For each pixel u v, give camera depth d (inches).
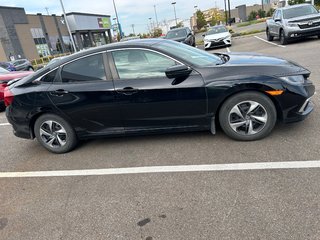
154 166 146.2
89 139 179.3
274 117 149.1
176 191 123.0
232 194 115.5
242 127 154.3
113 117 163.5
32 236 108.7
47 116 172.6
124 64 157.8
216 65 152.5
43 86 169.3
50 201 129.6
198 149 155.7
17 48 1517.0
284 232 93.1
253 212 103.9
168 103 153.9
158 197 120.8
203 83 148.0
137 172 143.2
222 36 660.1
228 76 145.9
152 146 168.6
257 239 92.0
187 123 157.8
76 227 110.1
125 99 157.1
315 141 144.9
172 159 150.0
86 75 163.2
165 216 108.7
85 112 165.5
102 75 160.6
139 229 104.2
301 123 167.0
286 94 143.8
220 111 152.8
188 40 665.0
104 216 114.0
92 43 2107.5
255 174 126.3
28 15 1603.1
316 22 468.8
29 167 168.2
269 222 98.2
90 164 159.8
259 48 533.6
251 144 152.1
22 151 194.4
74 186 139.5
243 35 853.8
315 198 106.0
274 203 106.7
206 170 135.3
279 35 527.2
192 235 97.6
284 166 128.6
